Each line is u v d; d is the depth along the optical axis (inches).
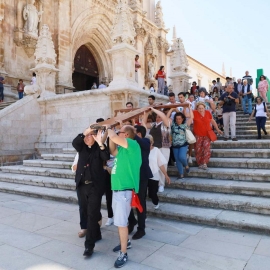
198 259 135.6
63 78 691.4
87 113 392.8
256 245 149.2
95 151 155.3
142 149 165.8
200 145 248.2
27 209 230.4
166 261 134.4
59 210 226.5
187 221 188.7
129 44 361.7
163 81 583.2
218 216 180.4
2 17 586.6
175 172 259.0
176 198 211.5
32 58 660.7
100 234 165.2
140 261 135.0
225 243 152.9
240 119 456.4
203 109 247.6
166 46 1176.2
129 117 173.5
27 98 446.0
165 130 234.4
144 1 1128.2
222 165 257.3
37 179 305.7
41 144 441.7
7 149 413.1
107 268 130.2
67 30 714.8
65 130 421.4
